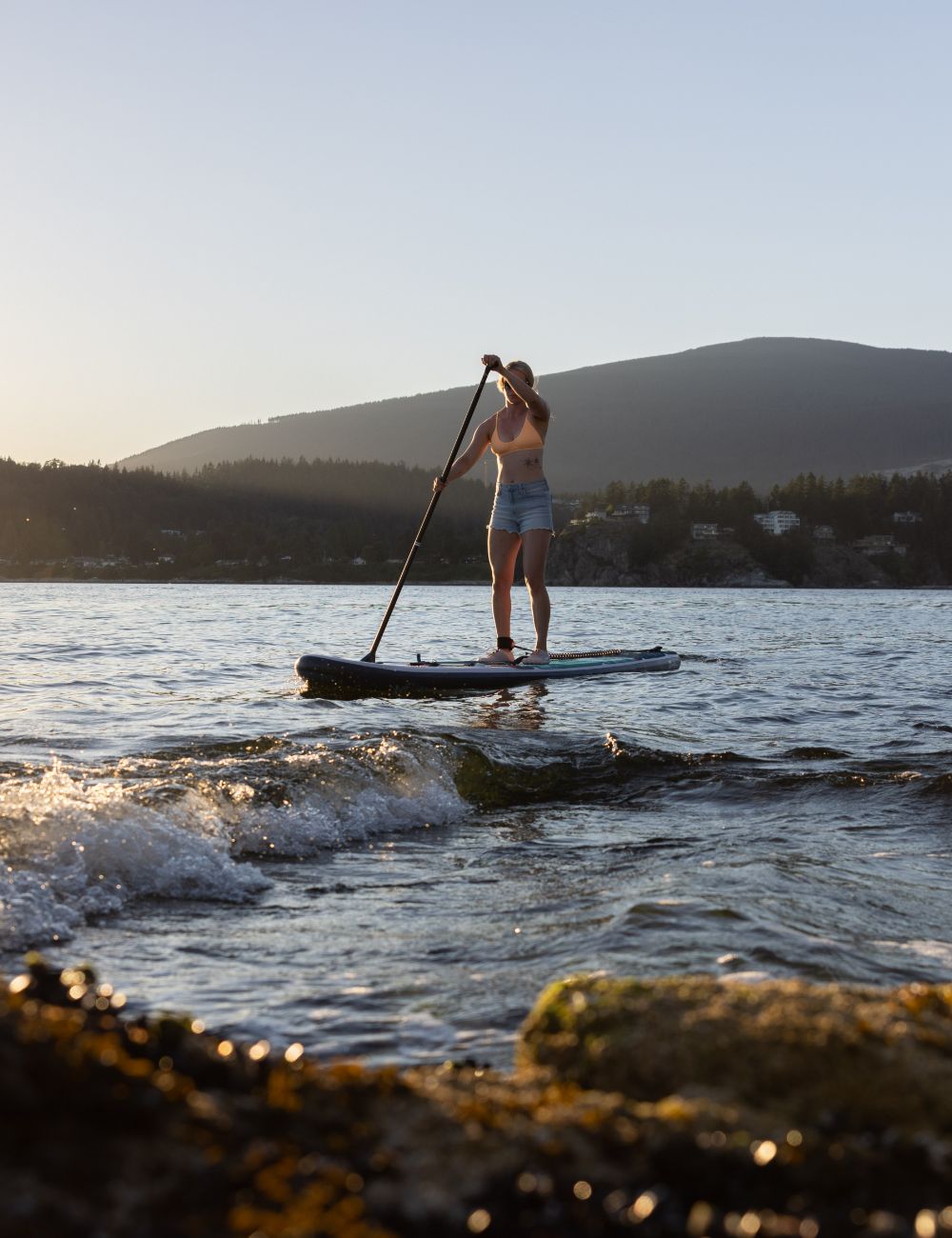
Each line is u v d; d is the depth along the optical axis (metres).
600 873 4.71
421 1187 1.45
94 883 4.11
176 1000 3.09
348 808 5.59
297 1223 1.32
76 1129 1.40
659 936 3.68
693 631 27.70
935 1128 1.73
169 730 8.45
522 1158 1.54
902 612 48.59
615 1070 1.90
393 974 3.34
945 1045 1.93
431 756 6.46
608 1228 1.41
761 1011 2.00
